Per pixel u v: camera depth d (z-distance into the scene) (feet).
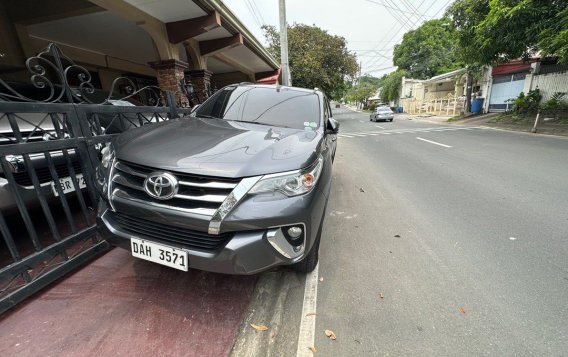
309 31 76.89
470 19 40.75
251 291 7.56
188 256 6.01
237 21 26.40
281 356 5.77
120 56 37.45
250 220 5.73
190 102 24.97
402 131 49.32
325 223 11.96
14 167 7.80
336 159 26.66
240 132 7.98
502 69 58.03
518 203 13.75
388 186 17.19
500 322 6.59
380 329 6.40
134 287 7.48
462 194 15.26
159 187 5.90
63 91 7.88
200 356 5.68
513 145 28.99
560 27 28.94
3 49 22.07
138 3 19.22
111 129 12.32
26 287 6.75
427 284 7.95
